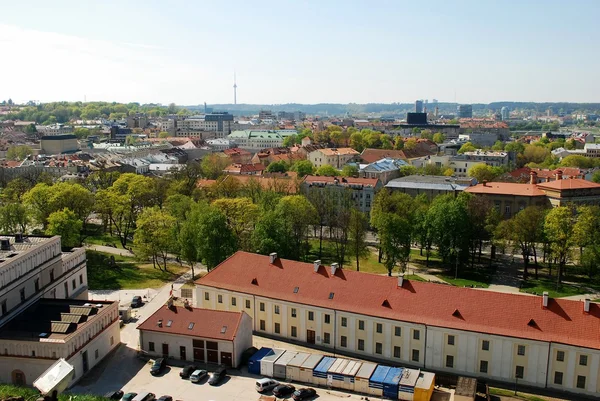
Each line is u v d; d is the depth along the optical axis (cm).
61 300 10631
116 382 9331
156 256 16700
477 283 15400
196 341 10075
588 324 9100
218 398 8775
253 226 17262
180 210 18762
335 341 10675
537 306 9519
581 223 15100
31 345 9062
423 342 9862
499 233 16212
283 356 9831
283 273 11556
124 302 13412
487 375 9500
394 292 10462
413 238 17000
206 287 11900
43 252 10931
